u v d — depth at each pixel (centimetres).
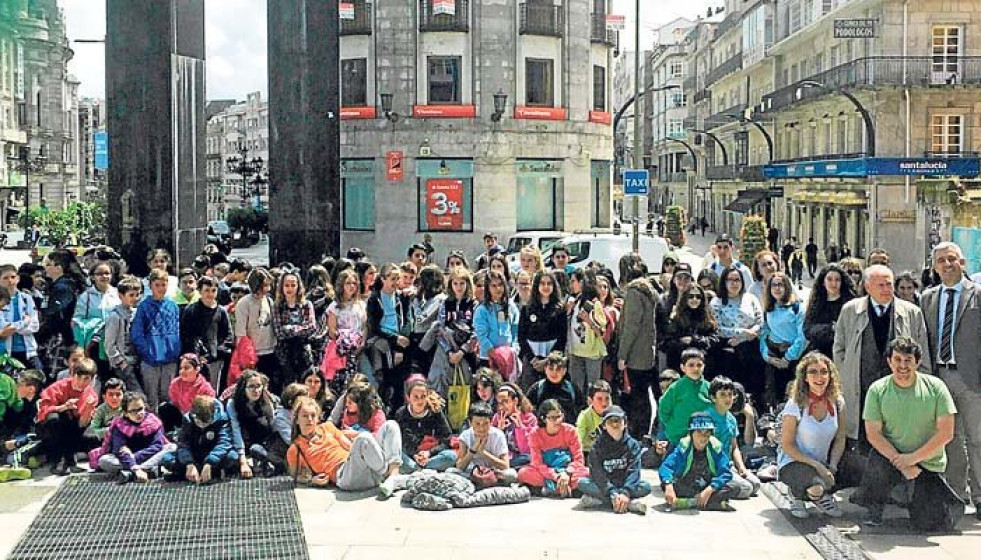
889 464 834
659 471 938
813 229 5053
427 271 1167
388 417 1143
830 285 1077
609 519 878
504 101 3872
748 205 5984
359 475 960
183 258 1842
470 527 852
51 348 1168
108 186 1708
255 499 932
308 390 1048
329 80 1586
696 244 6294
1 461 1041
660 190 10200
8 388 1058
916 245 3644
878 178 3988
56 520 865
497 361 1111
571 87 4028
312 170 1579
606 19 4216
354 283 1138
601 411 997
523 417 1017
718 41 7625
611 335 1150
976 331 873
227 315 1148
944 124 4012
